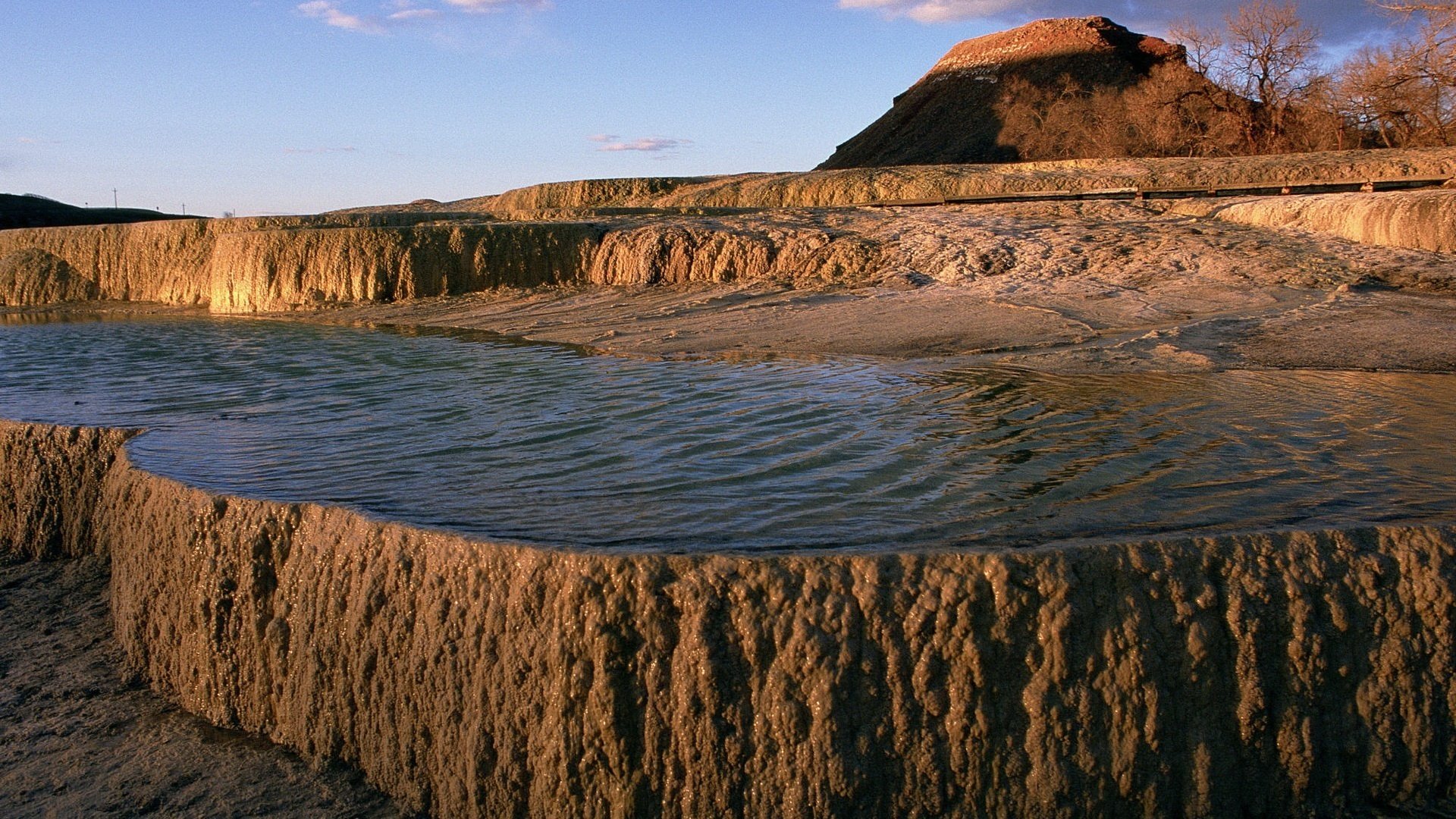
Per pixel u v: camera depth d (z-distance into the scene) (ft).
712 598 11.23
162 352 33.58
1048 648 11.00
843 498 14.84
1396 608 11.51
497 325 36.99
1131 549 11.47
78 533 21.06
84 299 57.16
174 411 22.79
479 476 16.31
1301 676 11.29
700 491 15.29
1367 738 11.35
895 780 10.91
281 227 57.31
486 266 45.83
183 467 17.30
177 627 15.64
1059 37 201.67
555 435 19.21
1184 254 39.19
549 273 45.93
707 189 97.30
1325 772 11.30
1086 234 43.27
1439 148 70.85
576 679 11.44
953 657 10.96
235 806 12.95
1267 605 11.36
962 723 10.89
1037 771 10.87
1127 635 11.09
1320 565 11.60
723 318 34.94
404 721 12.90
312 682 13.85
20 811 12.98
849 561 11.32
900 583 11.18
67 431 21.09
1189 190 64.28
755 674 11.07
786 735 10.91
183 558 15.42
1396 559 11.69
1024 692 10.96
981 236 43.62
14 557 21.48
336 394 24.31
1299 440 17.52
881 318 32.81
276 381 26.53
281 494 15.31
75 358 32.73
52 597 19.47
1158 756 10.98
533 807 11.82
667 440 18.58
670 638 11.24
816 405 21.12
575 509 14.34
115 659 17.12
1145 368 24.04
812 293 38.65
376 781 13.29
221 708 14.97
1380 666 11.43
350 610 13.42
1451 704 11.41
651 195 104.06
